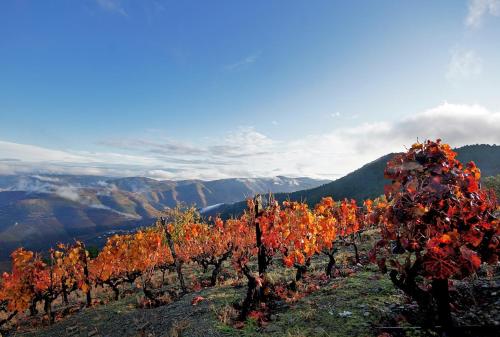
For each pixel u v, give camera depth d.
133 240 26.53
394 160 6.30
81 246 24.61
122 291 26.73
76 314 20.36
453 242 5.47
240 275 21.08
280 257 25.00
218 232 25.05
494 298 8.13
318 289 13.16
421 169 5.77
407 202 5.82
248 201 14.70
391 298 9.98
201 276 25.14
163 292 21.06
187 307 14.02
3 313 26.12
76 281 25.42
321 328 9.01
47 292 22.47
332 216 20.88
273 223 14.48
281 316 10.75
